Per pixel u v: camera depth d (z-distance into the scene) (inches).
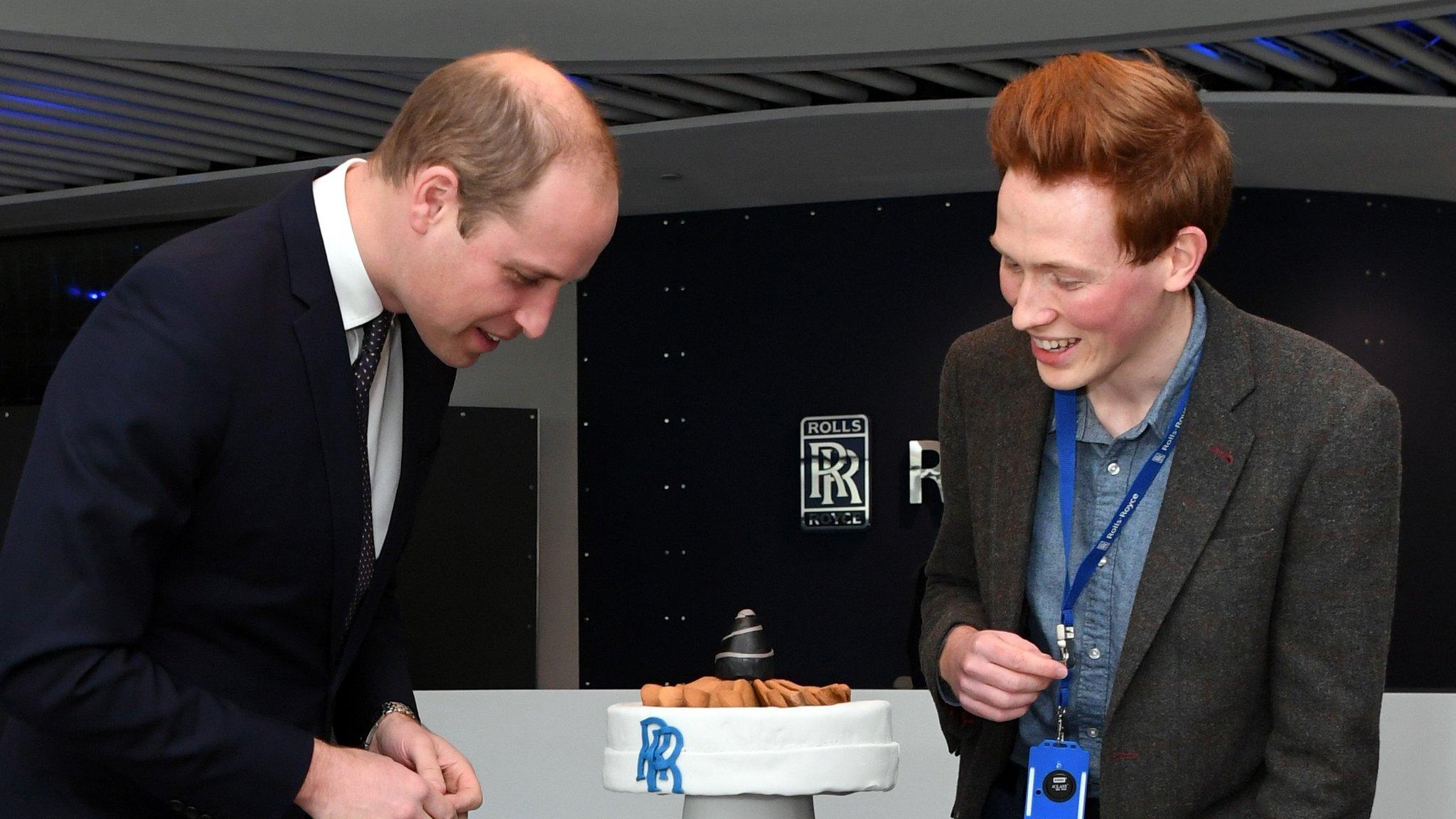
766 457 276.2
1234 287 257.8
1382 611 50.7
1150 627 51.5
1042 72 49.0
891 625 266.4
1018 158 48.0
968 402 60.9
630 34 202.4
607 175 48.7
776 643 272.5
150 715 45.8
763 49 203.9
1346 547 50.1
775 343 277.4
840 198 273.7
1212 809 54.4
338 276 51.3
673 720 57.1
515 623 264.8
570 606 283.9
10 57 201.3
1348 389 50.8
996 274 267.1
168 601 49.9
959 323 268.1
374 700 60.1
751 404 277.9
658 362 283.4
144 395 46.1
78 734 45.6
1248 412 51.7
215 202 274.5
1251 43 197.8
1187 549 51.3
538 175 46.9
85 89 214.1
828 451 268.7
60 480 45.4
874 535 268.8
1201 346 52.9
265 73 210.4
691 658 277.4
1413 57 197.5
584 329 287.7
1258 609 51.3
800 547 273.0
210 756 46.8
